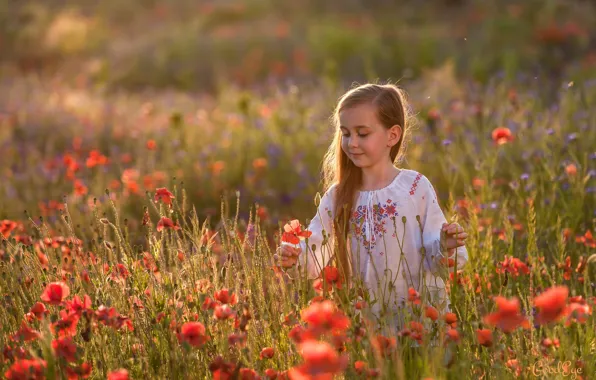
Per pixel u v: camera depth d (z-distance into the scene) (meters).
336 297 3.14
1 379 2.83
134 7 29.30
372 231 3.53
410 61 19.02
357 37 21.22
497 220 5.14
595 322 3.36
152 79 21.11
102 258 3.67
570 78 12.20
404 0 27.95
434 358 2.75
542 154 6.02
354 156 3.52
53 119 11.79
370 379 2.63
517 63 16.34
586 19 21.23
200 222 6.09
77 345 3.06
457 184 6.50
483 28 20.59
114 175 7.35
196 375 3.00
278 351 3.05
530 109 7.61
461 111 8.36
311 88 14.36
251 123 9.55
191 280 3.30
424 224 3.53
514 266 3.60
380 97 3.51
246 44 22.17
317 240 3.59
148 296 3.29
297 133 8.85
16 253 3.52
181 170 7.50
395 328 3.26
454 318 2.95
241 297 3.24
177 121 9.11
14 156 9.18
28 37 25.81
